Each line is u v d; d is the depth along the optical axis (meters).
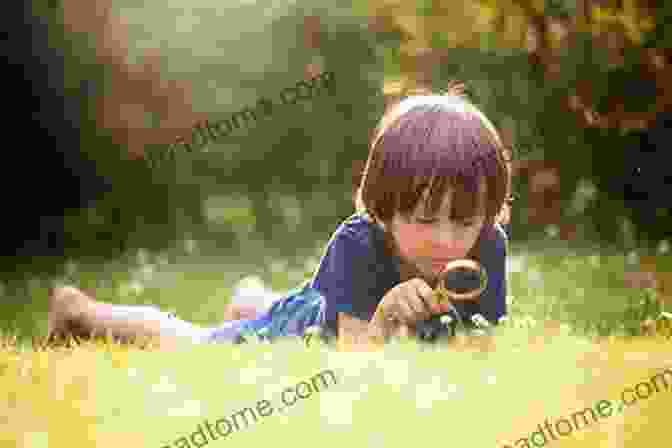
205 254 14.69
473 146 4.58
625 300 7.91
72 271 13.01
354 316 4.92
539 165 13.93
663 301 7.67
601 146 13.80
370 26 16.17
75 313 5.57
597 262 10.41
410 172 4.54
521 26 12.55
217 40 17.00
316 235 16.02
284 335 5.30
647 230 13.73
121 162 17.05
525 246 12.94
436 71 13.41
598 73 12.18
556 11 12.32
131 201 16.95
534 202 14.02
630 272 9.52
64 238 16.28
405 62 13.42
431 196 4.55
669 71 12.01
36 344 4.76
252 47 17.11
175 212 16.89
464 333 4.54
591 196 13.54
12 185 16.66
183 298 10.34
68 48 16.77
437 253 4.66
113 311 5.61
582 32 12.17
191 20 16.89
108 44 16.78
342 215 16.66
